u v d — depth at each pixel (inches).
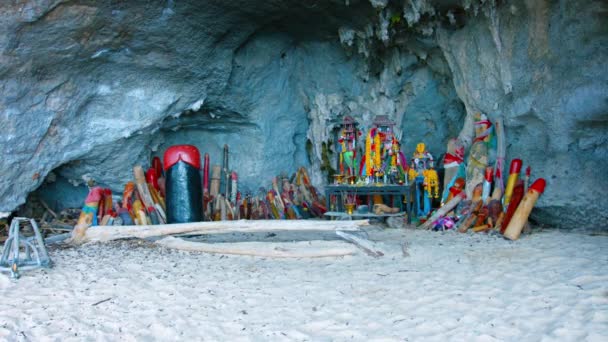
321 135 384.5
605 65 243.6
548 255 215.6
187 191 297.9
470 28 305.6
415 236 280.8
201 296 180.2
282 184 378.6
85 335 146.6
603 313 143.3
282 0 298.5
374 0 284.0
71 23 252.7
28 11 235.9
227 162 373.1
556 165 275.3
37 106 271.3
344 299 171.8
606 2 235.0
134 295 183.0
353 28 333.4
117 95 301.9
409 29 329.1
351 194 322.7
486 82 302.7
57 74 271.3
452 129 364.5
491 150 304.8
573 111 258.8
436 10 305.0
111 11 260.4
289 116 386.9
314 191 376.8
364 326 146.9
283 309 163.9
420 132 374.3
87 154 307.3
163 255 248.2
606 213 261.3
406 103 369.1
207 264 228.2
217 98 348.8
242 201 357.4
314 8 314.5
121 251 257.6
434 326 144.3
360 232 255.6
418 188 328.5
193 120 364.8
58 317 160.7
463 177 313.6
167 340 142.3
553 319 143.6
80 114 292.8
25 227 307.9
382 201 345.4
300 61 382.0
